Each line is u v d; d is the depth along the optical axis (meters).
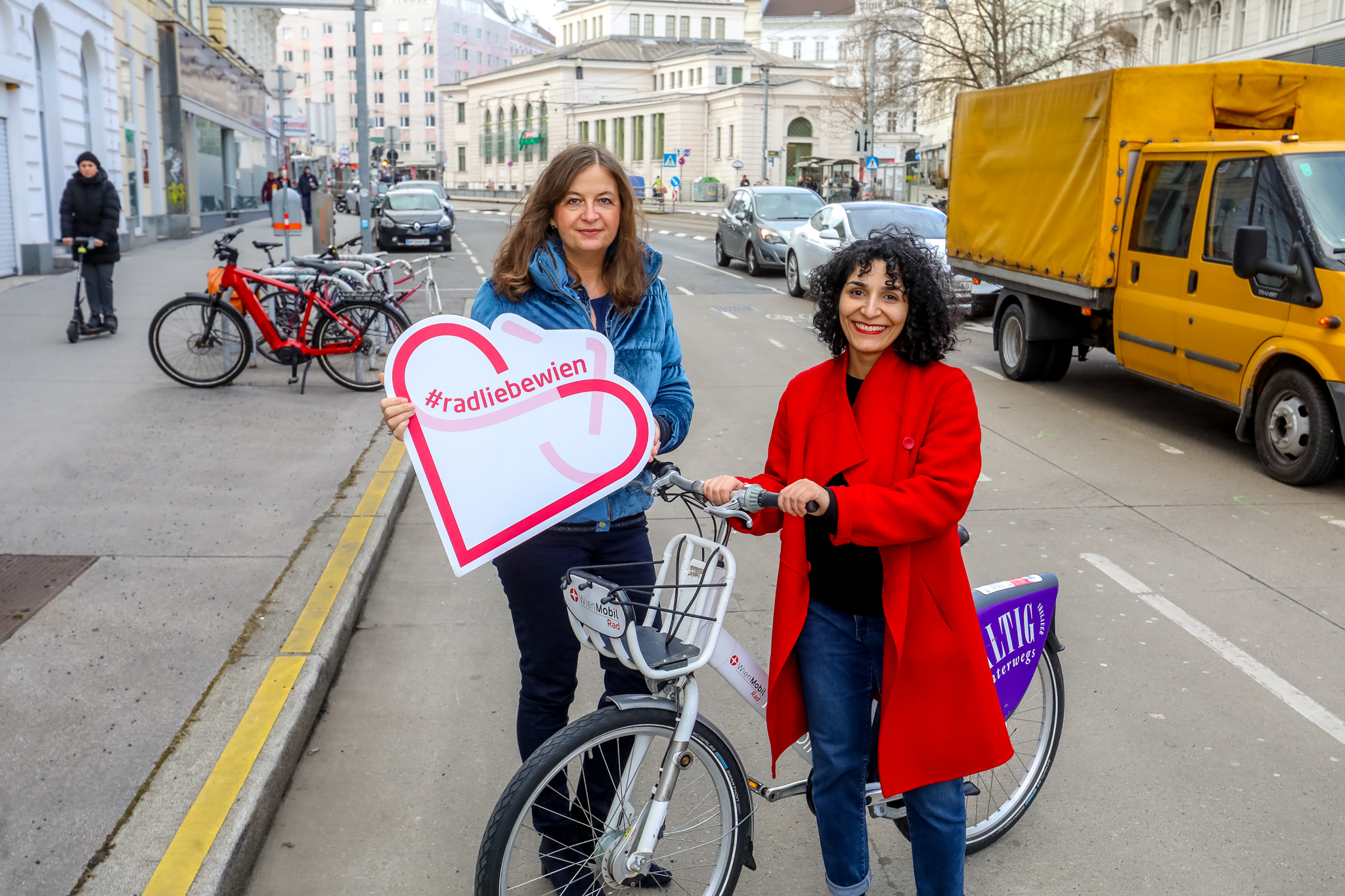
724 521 2.52
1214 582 5.41
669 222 47.12
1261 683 4.30
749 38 106.44
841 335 2.52
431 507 2.56
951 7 38.84
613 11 108.75
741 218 21.42
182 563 5.00
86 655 4.02
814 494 2.29
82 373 9.44
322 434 7.62
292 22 131.38
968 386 2.40
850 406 2.48
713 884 2.63
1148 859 3.16
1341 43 25.25
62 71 18.77
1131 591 5.27
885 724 2.46
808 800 2.77
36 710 3.60
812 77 76.81
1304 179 7.19
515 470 2.59
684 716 2.45
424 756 3.69
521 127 105.50
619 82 97.69
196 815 3.03
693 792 2.84
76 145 19.59
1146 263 8.54
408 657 4.45
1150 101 8.65
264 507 5.89
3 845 2.88
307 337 9.23
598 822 2.66
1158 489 7.06
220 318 9.07
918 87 38.44
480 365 2.56
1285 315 7.08
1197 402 9.79
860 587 2.50
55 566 4.91
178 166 28.89
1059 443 8.25
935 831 2.54
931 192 53.56
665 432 2.84
